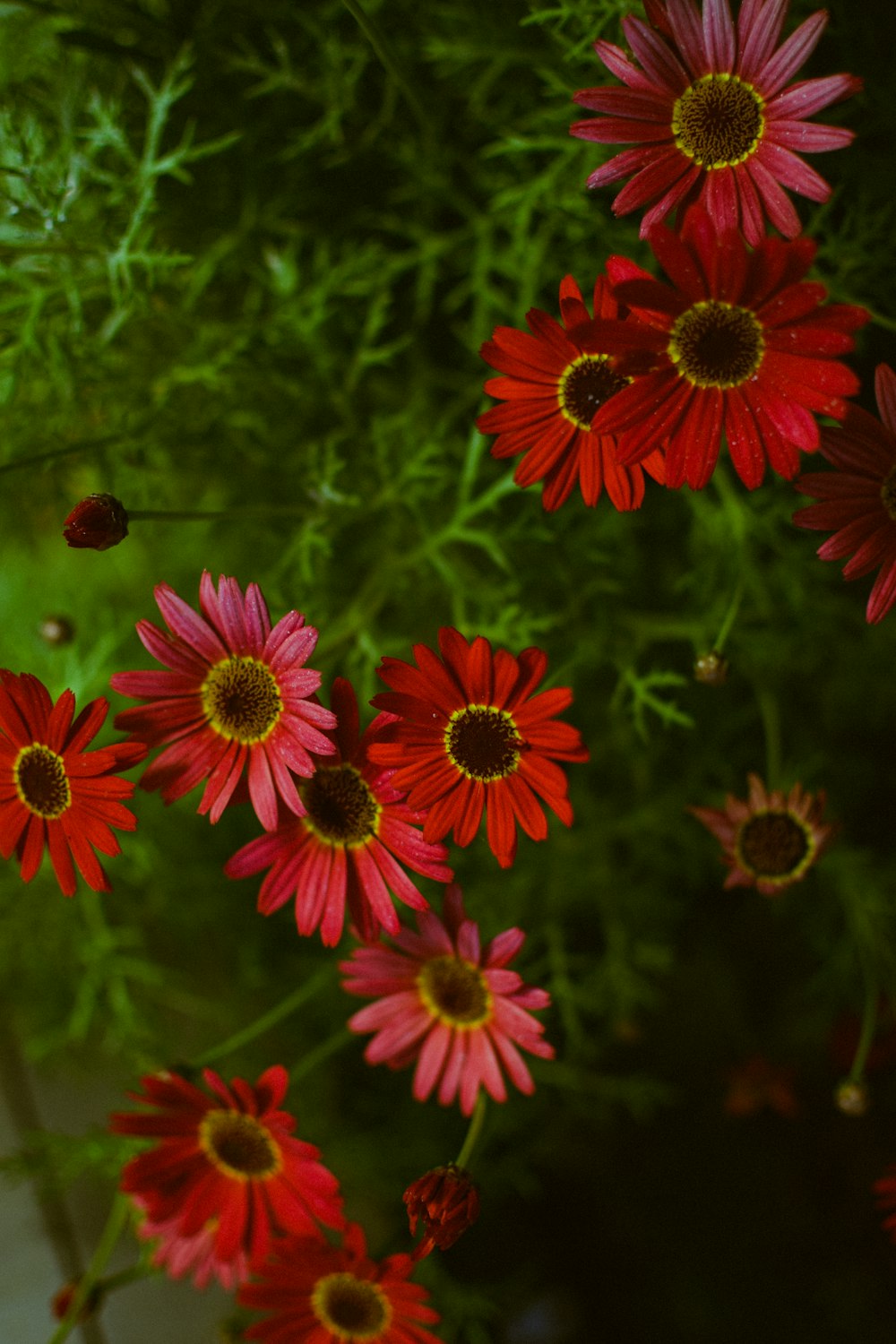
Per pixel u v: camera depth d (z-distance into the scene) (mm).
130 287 561
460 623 597
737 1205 723
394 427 613
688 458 482
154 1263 576
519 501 622
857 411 485
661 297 468
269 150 606
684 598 638
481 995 535
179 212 600
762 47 486
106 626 649
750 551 603
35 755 502
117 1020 673
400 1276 538
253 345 612
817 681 660
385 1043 539
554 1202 741
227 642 500
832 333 468
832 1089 728
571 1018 642
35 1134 626
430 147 593
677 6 485
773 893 559
